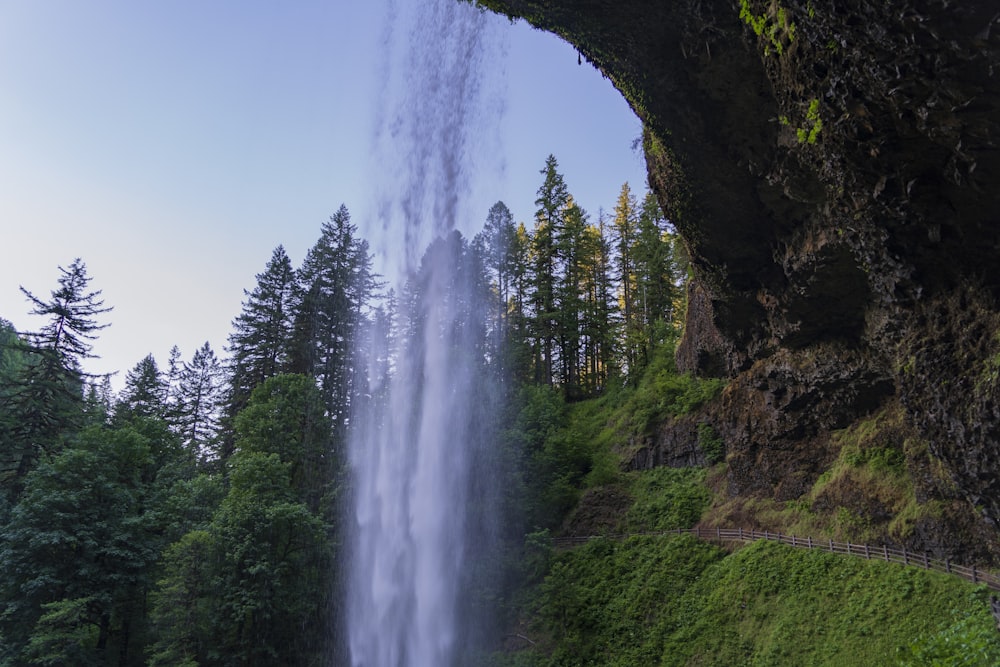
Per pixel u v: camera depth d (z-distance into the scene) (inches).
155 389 2112.5
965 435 500.4
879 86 423.5
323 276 1851.6
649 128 730.2
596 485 1325.0
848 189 536.4
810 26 445.1
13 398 1290.6
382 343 1814.7
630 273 2014.0
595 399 1708.9
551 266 1886.1
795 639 745.6
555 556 1168.2
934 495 754.8
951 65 368.2
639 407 1448.1
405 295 1726.1
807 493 956.6
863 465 876.6
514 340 1801.2
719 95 628.4
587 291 2015.3
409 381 1551.4
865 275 724.7
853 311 808.9
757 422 1085.8
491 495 1306.6
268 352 1710.1
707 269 930.1
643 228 1867.6
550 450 1379.2
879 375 848.9
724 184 745.6
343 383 1686.8
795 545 890.7
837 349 883.4
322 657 1011.3
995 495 497.4
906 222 500.7
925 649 388.5
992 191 431.5
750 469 1079.6
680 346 1454.2
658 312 1800.0
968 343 492.1
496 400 1541.6
